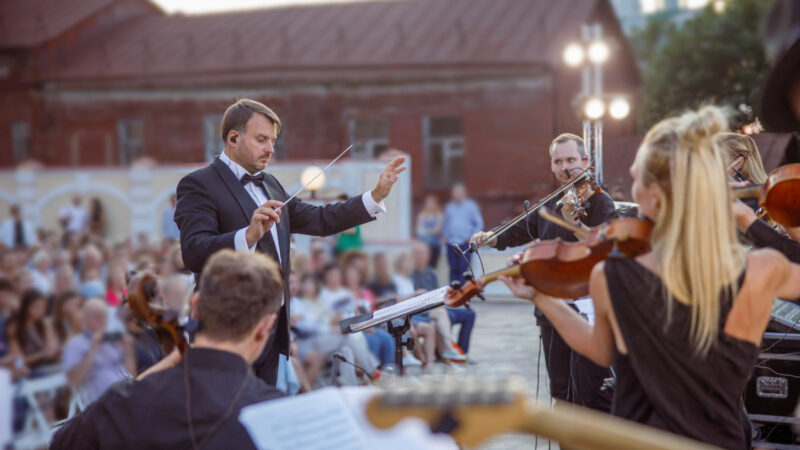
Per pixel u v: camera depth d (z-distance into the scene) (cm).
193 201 320
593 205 375
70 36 2147
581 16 1736
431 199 1223
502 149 1683
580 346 207
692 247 182
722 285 183
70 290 461
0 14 2223
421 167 1744
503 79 1683
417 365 580
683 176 184
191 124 1975
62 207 1700
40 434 370
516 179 1667
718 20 1722
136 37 2162
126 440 197
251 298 201
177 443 195
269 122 330
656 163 188
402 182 1230
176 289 460
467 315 642
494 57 1691
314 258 798
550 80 1655
